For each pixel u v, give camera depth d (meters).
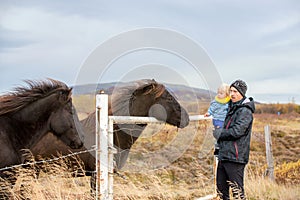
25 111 5.22
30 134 5.27
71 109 5.40
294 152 15.05
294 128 21.78
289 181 9.56
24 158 5.25
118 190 5.58
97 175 4.27
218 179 5.78
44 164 5.73
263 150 13.99
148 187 6.11
